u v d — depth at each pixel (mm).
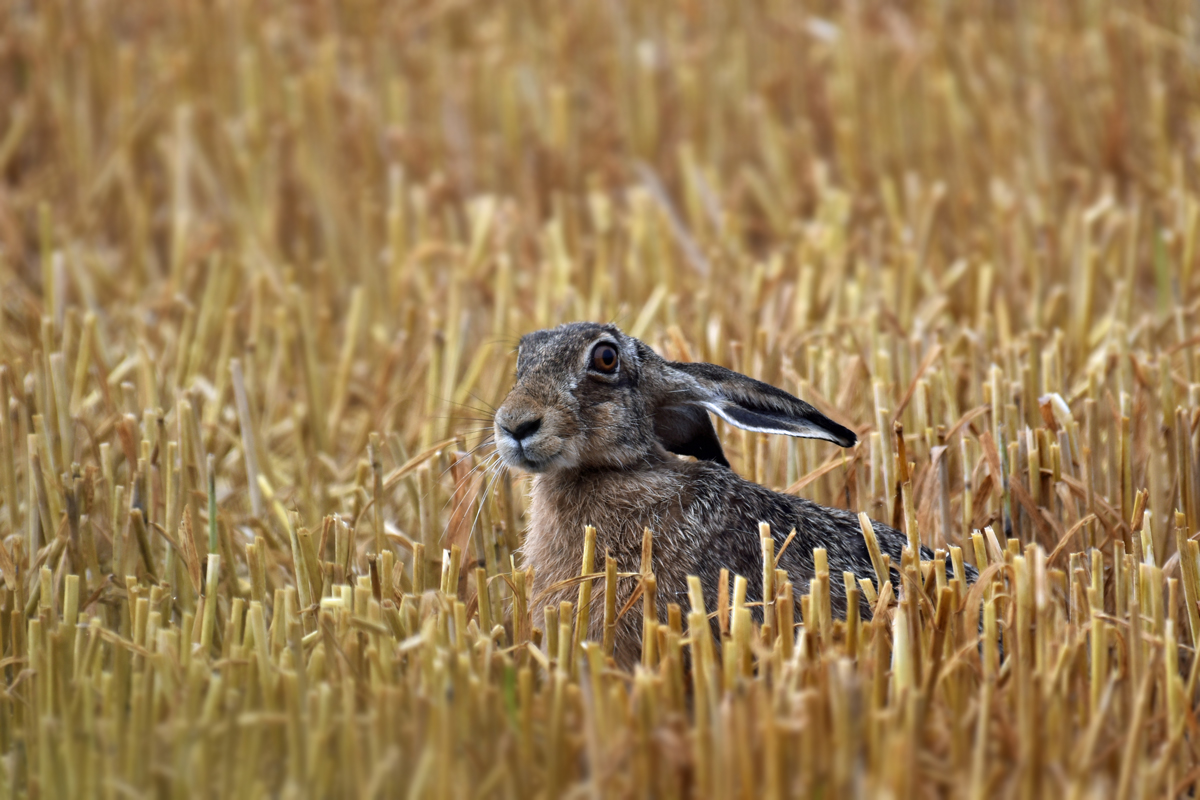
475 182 37344
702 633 13359
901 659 12992
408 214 35562
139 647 14117
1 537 18672
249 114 37031
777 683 12695
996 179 34531
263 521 18672
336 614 14969
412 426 23578
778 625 14281
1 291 28500
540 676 14953
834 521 17188
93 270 32438
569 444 16469
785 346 22391
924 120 37688
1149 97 38688
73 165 37375
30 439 17984
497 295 27703
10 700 14359
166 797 12180
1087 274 26234
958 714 13039
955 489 19391
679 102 40156
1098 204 31219
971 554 17906
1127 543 17547
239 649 14211
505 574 16641
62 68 39188
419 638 13516
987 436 17953
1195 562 15766
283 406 24984
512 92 37844
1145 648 14344
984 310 26078
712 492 16781
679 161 37438
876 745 12047
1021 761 12125
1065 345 23016
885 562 15805
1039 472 17906
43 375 19484
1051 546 17625
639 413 17188
